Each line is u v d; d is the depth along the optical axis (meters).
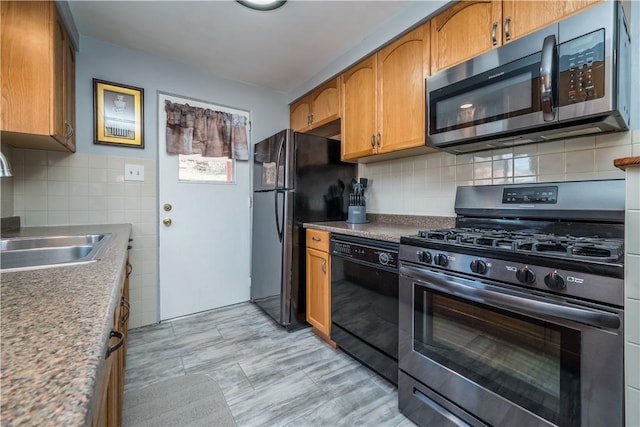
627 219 0.82
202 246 2.70
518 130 1.31
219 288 2.79
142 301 2.41
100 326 0.46
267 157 2.61
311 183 2.45
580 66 1.09
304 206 2.42
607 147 1.33
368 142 2.13
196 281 2.67
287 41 2.19
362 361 1.79
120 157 2.30
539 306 0.96
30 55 1.48
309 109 2.82
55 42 1.57
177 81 2.53
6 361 0.35
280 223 2.40
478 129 1.41
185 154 2.56
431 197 2.08
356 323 1.84
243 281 2.93
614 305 0.83
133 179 2.35
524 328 1.03
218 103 2.74
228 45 2.24
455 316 1.24
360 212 2.37
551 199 1.41
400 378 1.46
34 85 1.49
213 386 1.65
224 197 2.80
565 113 1.13
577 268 0.89
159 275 2.49
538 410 0.99
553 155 1.50
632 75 1.25
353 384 1.68
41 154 2.01
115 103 2.26
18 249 1.37
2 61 1.43
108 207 2.26
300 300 2.42
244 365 1.86
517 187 1.55
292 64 2.53
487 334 1.14
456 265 1.19
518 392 1.05
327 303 2.11
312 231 2.28
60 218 2.08
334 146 2.58
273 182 2.51
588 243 1.06
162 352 2.01
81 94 2.14
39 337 0.42
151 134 2.42
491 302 1.08
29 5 1.48
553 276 0.93
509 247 1.08
